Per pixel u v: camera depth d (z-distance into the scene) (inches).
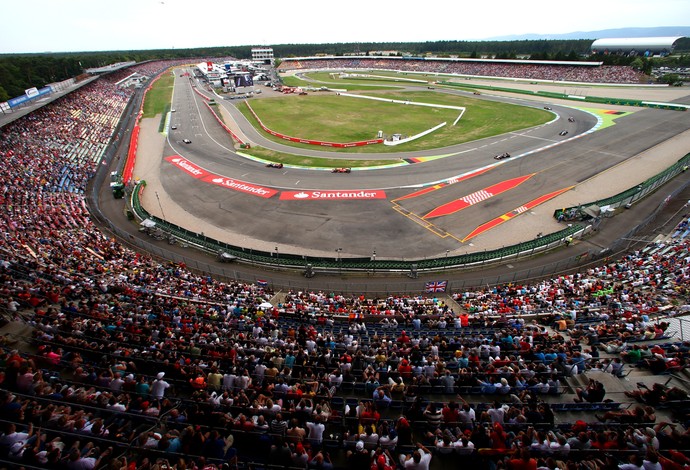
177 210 1831.9
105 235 1486.2
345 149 2755.9
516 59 6643.7
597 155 2407.7
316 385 554.6
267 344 700.7
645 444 413.7
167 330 694.5
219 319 826.8
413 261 1337.4
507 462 369.1
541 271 1285.7
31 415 429.1
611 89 4749.0
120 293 898.7
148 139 3031.5
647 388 531.5
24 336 636.1
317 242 1530.5
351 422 505.0
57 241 1227.2
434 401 542.9
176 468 364.2
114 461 337.1
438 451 430.3
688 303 900.0
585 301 962.7
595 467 376.5
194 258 1407.5
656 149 2468.0
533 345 701.3
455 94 4943.4
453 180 2101.4
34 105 2896.2
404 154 2600.9
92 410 468.4
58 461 364.8
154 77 7726.4
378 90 5393.7
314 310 946.7
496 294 1083.3
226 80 5408.5
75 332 641.0
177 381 561.3
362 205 1836.9
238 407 490.6
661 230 1503.4
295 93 5241.1
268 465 395.9
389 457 412.8
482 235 1552.7
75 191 1899.6
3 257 985.5
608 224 1603.1
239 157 2598.4
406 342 723.4
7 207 1450.5
